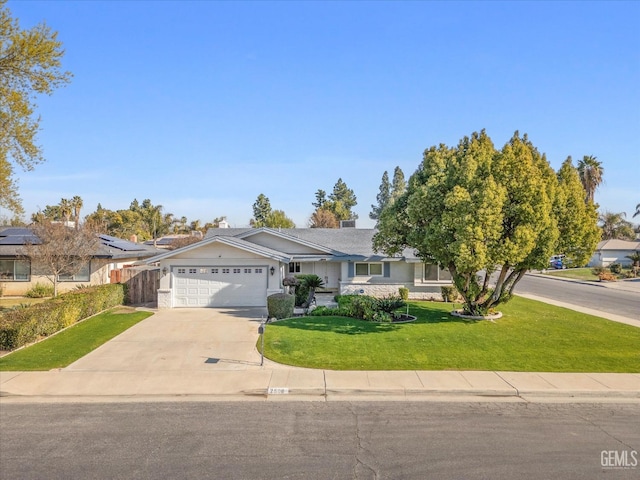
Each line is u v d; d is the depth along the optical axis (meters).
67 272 25.86
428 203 17.30
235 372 11.53
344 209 91.56
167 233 90.94
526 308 22.36
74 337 15.35
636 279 42.53
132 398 9.90
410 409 9.29
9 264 27.59
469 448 7.37
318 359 12.59
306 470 6.57
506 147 16.77
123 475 6.41
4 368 11.71
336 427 8.27
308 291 23.36
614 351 13.68
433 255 18.02
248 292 22.70
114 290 22.50
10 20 17.20
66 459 6.93
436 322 17.83
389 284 26.36
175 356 13.01
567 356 13.10
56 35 17.95
